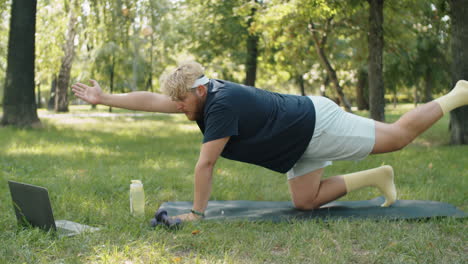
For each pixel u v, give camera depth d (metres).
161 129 14.34
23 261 2.62
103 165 6.60
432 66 20.86
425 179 5.64
